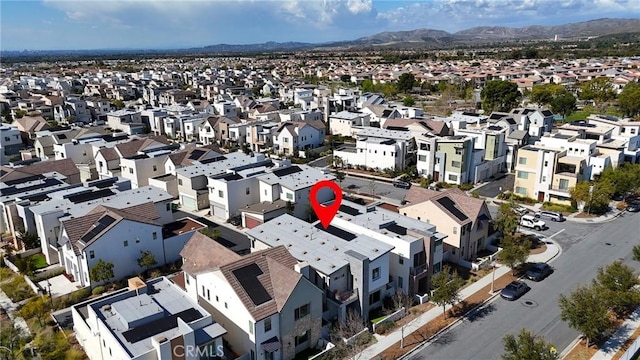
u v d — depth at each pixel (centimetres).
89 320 3275
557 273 4525
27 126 9781
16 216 5200
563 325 3691
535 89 13538
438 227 4803
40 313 3922
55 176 6312
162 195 5525
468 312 3897
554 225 5728
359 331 3503
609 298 3481
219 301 3434
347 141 10188
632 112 11281
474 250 4916
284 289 3259
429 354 3369
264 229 4372
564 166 6431
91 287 4316
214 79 19325
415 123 8956
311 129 9594
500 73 18775
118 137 8644
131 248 4556
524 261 4419
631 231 5516
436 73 19612
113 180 6238
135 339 2884
